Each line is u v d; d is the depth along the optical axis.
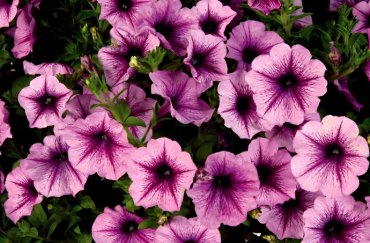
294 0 0.73
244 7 0.76
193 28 0.67
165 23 0.68
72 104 0.67
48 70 0.71
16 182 0.72
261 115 0.64
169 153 0.62
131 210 0.68
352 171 0.63
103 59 0.66
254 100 0.64
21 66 0.79
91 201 0.72
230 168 0.64
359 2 0.75
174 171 0.63
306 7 0.82
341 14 0.73
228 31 0.75
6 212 0.73
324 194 0.64
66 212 0.74
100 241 0.69
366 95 0.73
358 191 0.71
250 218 0.71
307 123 0.63
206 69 0.66
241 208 0.64
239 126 0.65
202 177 0.63
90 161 0.65
